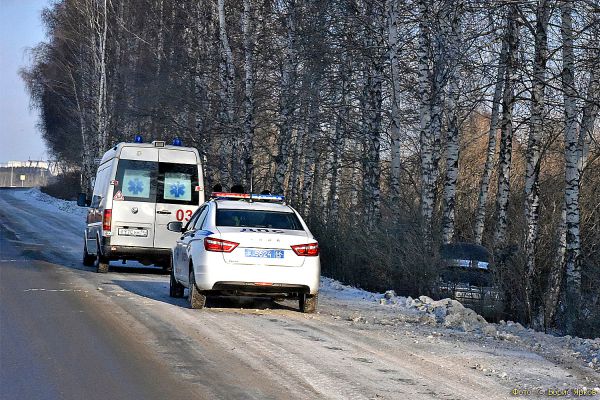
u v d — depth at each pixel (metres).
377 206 41.50
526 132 44.12
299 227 22.41
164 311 21.03
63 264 35.78
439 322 22.14
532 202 34.59
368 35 43.06
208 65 53.94
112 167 31.97
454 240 41.03
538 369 15.54
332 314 22.47
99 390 12.27
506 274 30.64
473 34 35.41
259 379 13.30
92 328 17.75
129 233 31.62
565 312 29.48
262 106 49.28
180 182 32.28
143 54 68.75
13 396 11.73
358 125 48.25
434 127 37.53
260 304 24.17
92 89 86.44
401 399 12.40
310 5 46.50
